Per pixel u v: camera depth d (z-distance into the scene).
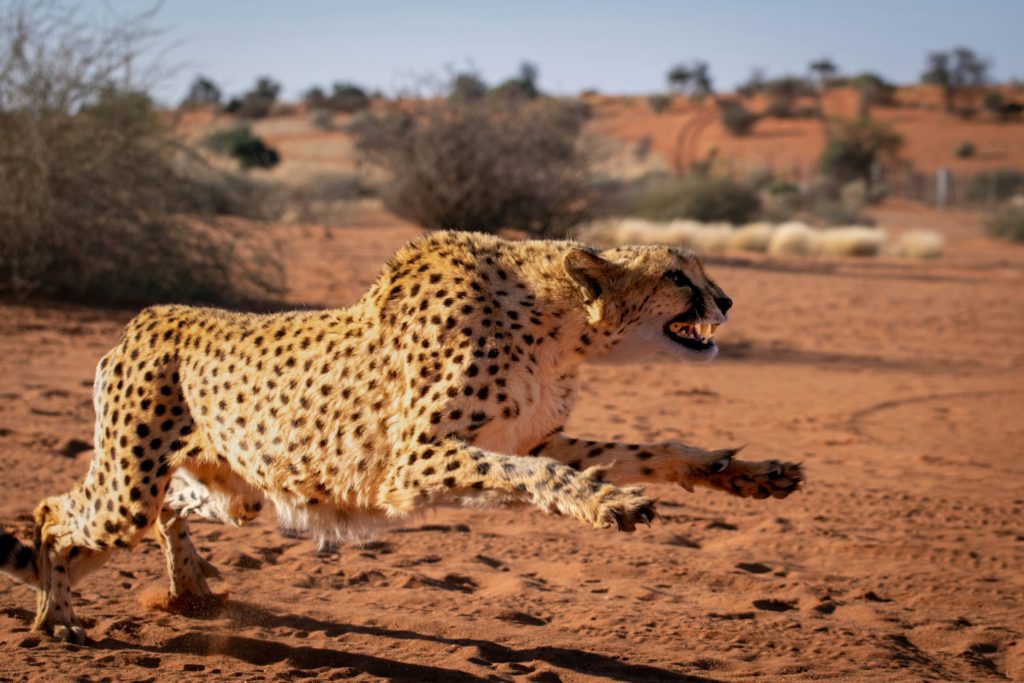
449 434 4.06
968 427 10.46
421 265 4.34
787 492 4.15
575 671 4.30
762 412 10.85
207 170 17.09
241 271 17.06
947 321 18.83
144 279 15.31
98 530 4.44
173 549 4.89
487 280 4.30
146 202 15.35
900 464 8.80
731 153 91.06
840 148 69.44
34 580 4.51
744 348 15.20
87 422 8.70
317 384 4.29
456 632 4.76
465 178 25.72
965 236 42.44
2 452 7.52
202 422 4.43
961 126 99.12
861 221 47.12
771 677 4.34
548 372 4.40
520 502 3.84
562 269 4.34
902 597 5.65
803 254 31.91
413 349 4.16
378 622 4.85
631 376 12.66
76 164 14.75
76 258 14.73
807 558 6.32
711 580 5.80
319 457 4.27
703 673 4.37
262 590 5.27
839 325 17.98
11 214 14.28
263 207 17.97
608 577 5.82
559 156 26.41
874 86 108.94
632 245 4.68
